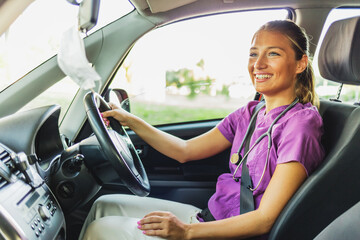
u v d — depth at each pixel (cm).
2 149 97
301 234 98
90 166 128
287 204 98
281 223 96
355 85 141
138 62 203
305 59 119
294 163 100
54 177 124
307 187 96
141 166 142
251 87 229
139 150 199
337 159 97
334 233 67
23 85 167
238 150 127
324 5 188
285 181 99
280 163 102
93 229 116
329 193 97
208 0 186
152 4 171
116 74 194
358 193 98
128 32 186
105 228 115
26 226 84
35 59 169
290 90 121
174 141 147
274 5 190
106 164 127
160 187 183
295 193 98
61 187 123
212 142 147
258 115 129
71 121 184
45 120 119
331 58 149
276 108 120
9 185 89
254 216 98
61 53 79
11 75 165
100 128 113
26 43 157
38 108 122
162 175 194
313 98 124
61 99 182
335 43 146
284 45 116
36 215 91
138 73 210
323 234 71
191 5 186
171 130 208
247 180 115
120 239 112
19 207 86
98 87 186
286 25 119
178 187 183
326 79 156
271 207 98
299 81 123
